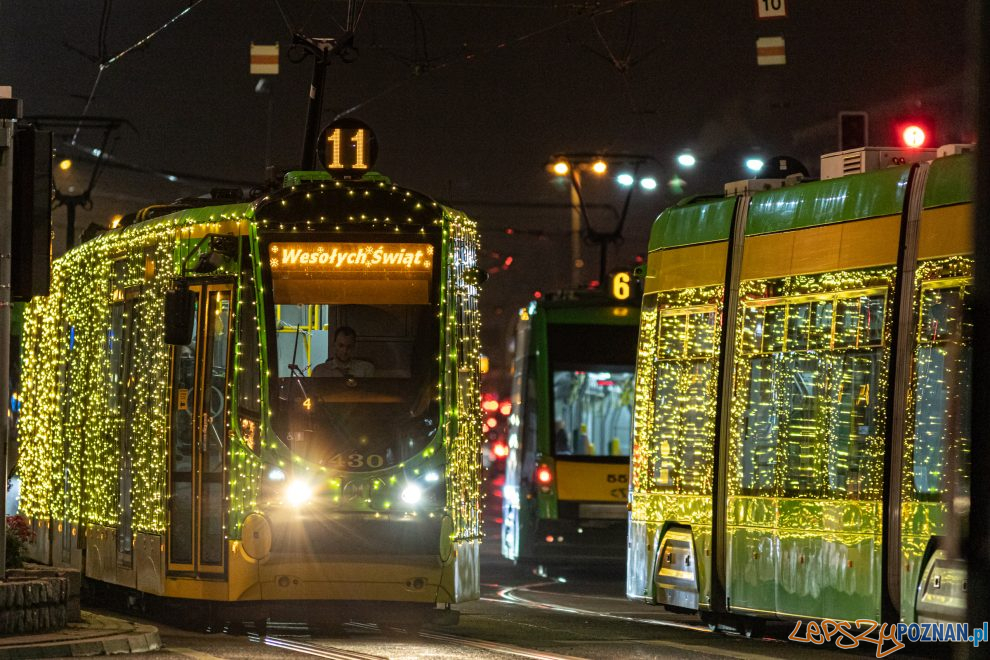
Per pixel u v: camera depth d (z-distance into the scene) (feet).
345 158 121.49
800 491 108.47
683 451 123.34
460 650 103.19
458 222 119.44
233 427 113.60
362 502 111.86
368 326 115.03
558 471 201.05
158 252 125.49
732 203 120.57
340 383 113.70
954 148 102.99
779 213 114.93
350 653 100.73
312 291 114.83
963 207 97.04
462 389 117.70
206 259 117.70
